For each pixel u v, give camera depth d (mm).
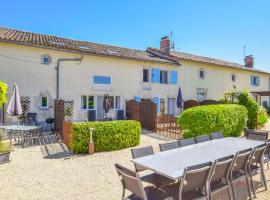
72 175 6270
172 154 4965
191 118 10617
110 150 9031
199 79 22766
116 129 9180
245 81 27422
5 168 6801
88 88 16188
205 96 23297
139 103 15984
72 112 15523
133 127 9836
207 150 5328
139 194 3596
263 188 5414
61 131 11438
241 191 5262
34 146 9672
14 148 9258
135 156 4836
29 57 14078
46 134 12242
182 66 21453
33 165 7113
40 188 5398
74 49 15297
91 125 8719
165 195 3900
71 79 15523
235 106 12148
